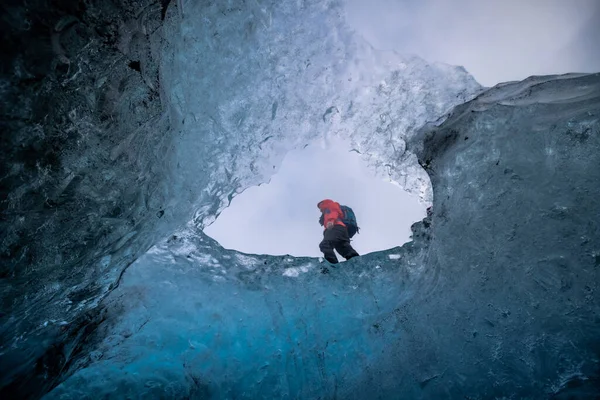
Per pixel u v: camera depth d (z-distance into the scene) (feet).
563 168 6.05
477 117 7.14
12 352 5.61
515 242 6.34
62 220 5.47
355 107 8.80
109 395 6.69
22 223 5.03
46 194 5.17
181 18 6.49
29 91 4.59
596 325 5.57
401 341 7.06
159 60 6.29
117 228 6.31
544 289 5.99
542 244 6.12
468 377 6.05
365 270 9.50
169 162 7.04
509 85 7.34
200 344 7.75
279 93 8.37
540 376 5.60
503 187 6.57
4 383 5.42
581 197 5.89
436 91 8.20
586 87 6.34
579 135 5.97
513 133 6.60
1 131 4.49
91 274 6.33
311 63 8.18
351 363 7.19
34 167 4.93
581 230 5.85
